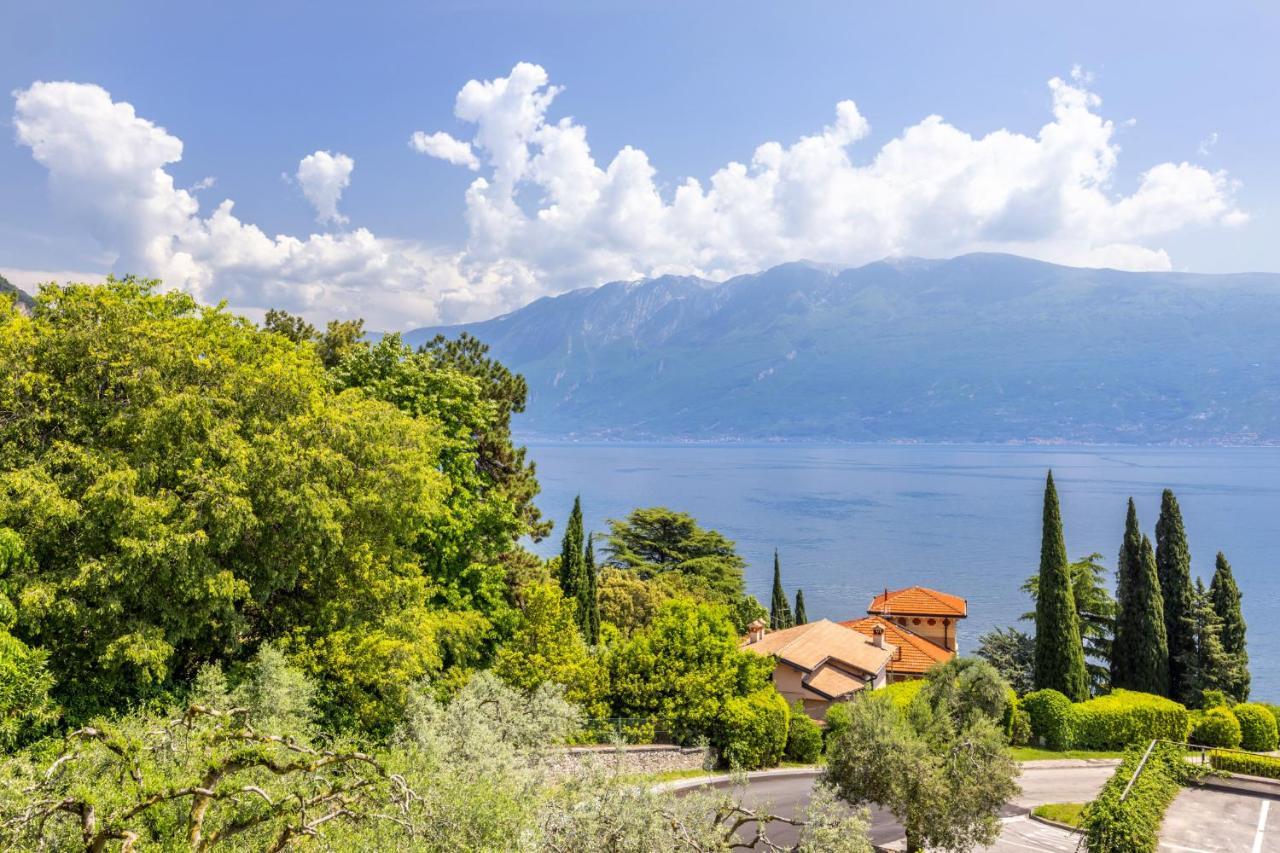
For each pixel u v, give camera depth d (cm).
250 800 1130
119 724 1358
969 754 2506
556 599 3459
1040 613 4959
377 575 2853
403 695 2597
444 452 3753
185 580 2156
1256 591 14812
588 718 3441
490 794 1367
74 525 2158
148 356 2319
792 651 5097
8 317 2381
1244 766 3375
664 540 8031
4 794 978
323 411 2630
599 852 1568
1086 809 2752
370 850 1137
